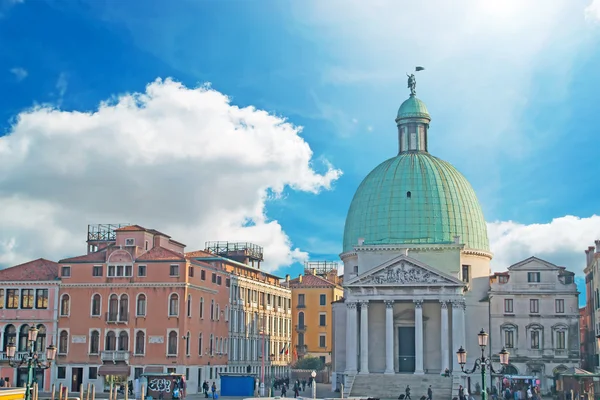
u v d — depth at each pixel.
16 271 103.94
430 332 109.25
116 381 99.12
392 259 106.56
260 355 129.88
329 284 152.25
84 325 101.19
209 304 108.88
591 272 105.81
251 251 142.75
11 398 67.44
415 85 130.00
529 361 107.81
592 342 106.44
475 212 119.38
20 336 102.38
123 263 101.50
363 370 105.00
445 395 100.06
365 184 123.38
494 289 110.25
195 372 102.94
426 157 121.94
